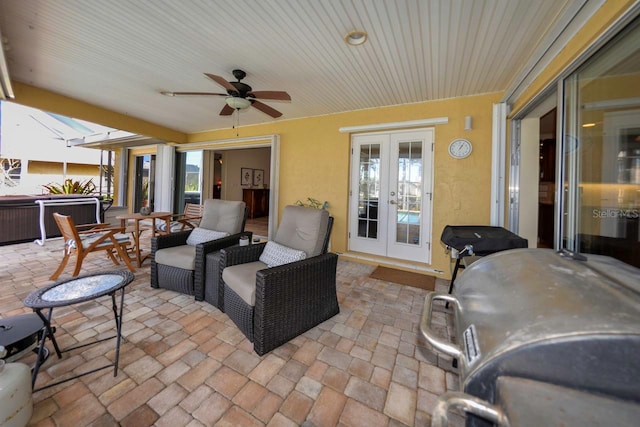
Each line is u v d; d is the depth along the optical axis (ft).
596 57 5.47
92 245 10.23
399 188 12.89
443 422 1.72
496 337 2.06
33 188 28.73
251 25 6.85
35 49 8.28
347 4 5.96
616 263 2.86
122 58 8.75
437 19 6.36
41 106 11.58
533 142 10.34
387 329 7.21
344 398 4.85
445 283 10.72
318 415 4.48
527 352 1.78
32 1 6.16
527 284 2.46
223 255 7.63
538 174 10.41
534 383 1.73
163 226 15.57
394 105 12.41
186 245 10.02
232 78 9.91
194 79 10.34
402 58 8.22
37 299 4.74
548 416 1.56
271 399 4.78
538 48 6.57
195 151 20.30
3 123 26.78
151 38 7.57
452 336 6.95
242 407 4.59
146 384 5.04
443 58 8.14
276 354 6.03
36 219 16.08
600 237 5.89
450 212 11.36
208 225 10.68
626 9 4.23
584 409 1.57
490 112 10.64
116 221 19.43
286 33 7.13
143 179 26.40
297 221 8.34
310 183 14.78
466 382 1.97
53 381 5.04
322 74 9.45
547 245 15.33
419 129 12.35
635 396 1.57
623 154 5.42
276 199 15.66
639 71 5.00
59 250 14.21
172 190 20.34
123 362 5.62
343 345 6.44
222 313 7.73
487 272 3.10
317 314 7.25
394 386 5.17
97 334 6.59
